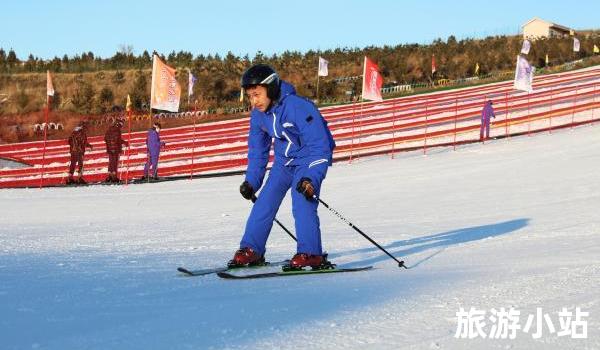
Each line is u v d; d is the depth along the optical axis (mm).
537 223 8820
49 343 2740
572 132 23250
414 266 5461
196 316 3305
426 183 14984
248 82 5016
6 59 48094
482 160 18641
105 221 10500
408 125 29453
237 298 3836
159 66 17969
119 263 5703
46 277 4680
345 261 5859
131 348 2676
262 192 5281
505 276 4559
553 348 2744
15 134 33781
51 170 22578
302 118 5035
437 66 51000
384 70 50312
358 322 3160
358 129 29516
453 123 29109
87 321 3174
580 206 10398
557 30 65500
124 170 21750
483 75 49812
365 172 17703
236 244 7605
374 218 10266
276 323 3139
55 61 47938
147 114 38000
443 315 3312
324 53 54969
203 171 21312
